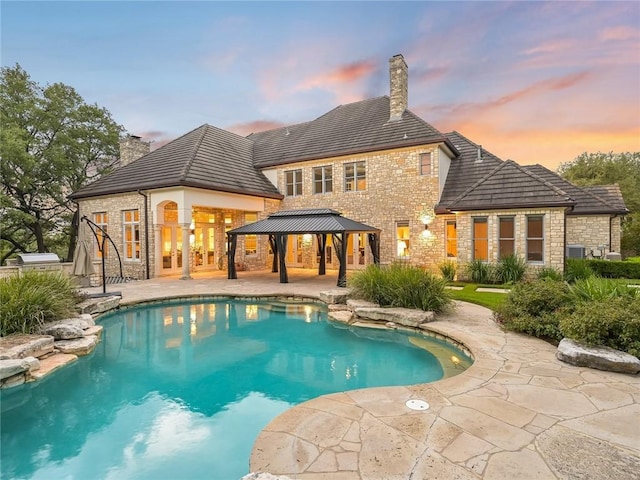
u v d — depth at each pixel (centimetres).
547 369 582
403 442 372
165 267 1942
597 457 344
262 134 2786
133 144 2320
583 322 633
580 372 568
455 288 1386
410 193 1861
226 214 2206
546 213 1421
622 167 3722
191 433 489
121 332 984
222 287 1491
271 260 2302
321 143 2200
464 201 1563
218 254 2223
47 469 414
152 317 1139
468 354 724
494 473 320
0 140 1864
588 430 395
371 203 1966
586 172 3866
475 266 1512
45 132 2211
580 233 1972
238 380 671
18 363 614
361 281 1137
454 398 478
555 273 1318
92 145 2481
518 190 1495
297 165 2205
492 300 1129
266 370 721
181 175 1672
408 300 998
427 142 1780
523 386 515
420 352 806
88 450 452
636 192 3438
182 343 894
